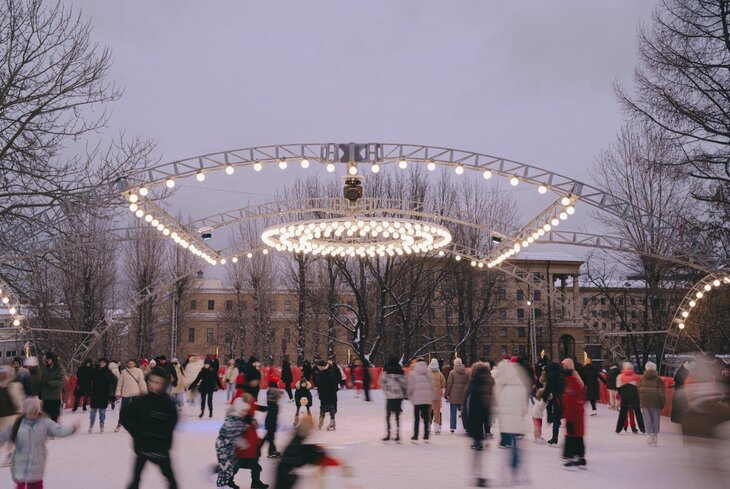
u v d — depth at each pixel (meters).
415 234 20.95
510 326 73.44
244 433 9.29
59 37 17.61
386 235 20.78
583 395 12.22
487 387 11.31
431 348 54.75
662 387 15.08
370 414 22.20
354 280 49.22
